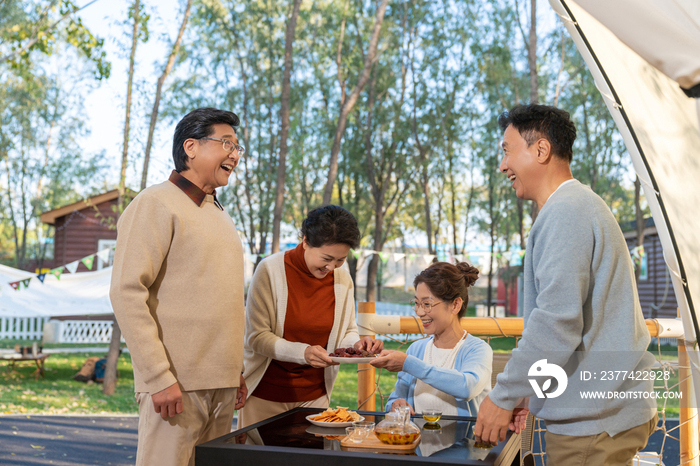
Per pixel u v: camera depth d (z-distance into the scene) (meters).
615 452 1.52
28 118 24.78
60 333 14.37
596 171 14.62
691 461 2.54
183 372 1.84
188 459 1.86
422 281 2.14
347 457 1.36
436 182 18.47
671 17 1.78
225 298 1.93
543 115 1.68
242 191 17.05
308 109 17.28
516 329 2.43
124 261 1.77
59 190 27.19
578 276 1.51
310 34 16.64
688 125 1.87
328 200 11.46
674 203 1.80
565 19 1.80
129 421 6.30
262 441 1.52
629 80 1.83
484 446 1.50
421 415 1.93
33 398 7.46
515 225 16.58
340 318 2.45
